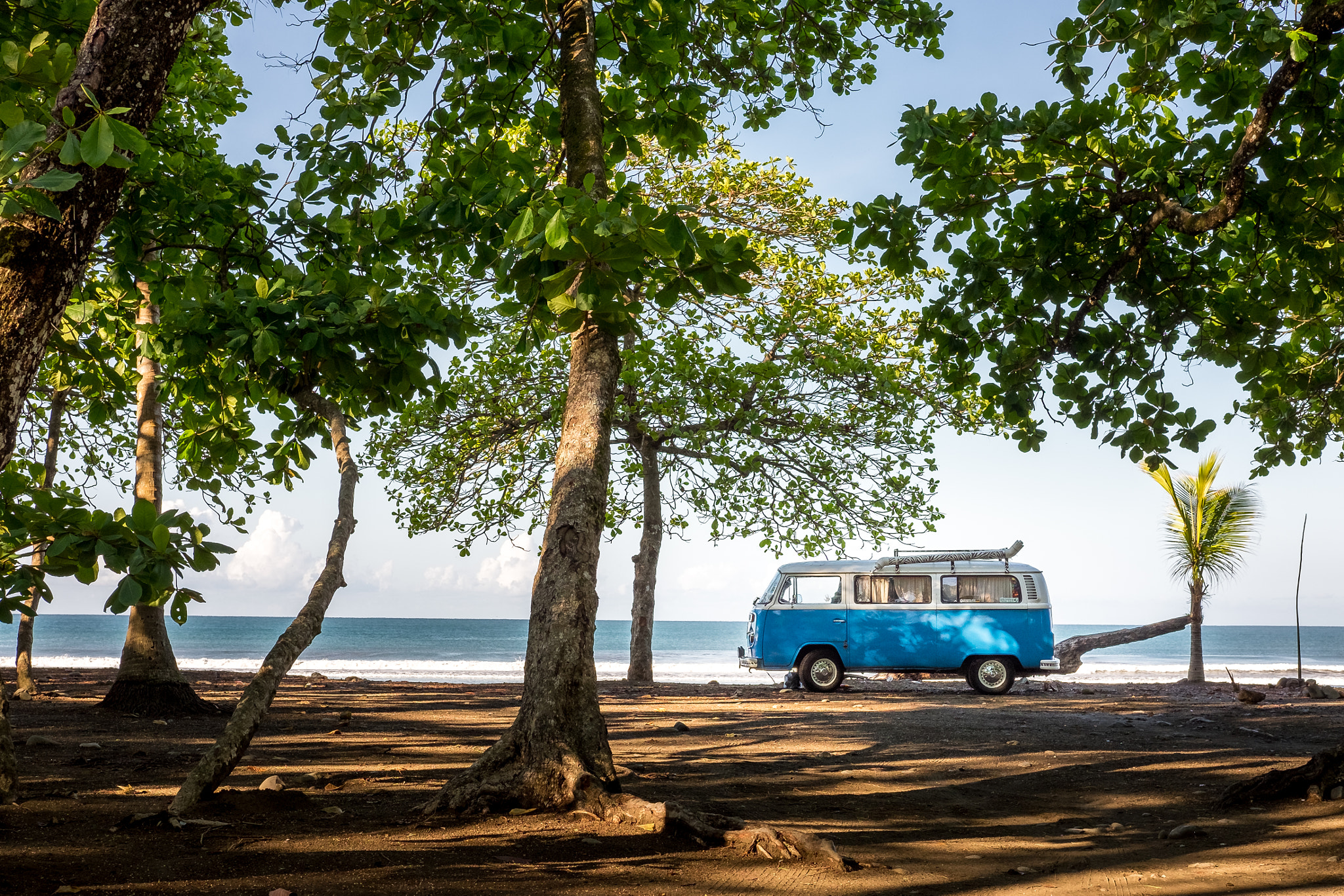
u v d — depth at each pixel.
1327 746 9.76
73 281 3.04
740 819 5.20
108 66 3.08
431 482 22.33
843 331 21.33
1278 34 5.27
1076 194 7.13
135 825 4.57
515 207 5.77
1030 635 19.22
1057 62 5.82
